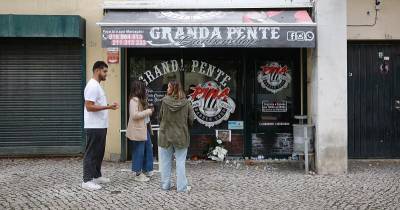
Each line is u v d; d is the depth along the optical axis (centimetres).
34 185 923
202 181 970
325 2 1040
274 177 1012
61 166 1108
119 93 1195
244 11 1146
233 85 1219
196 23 1040
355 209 768
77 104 1196
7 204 788
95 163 907
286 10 1143
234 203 802
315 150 1062
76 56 1193
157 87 1214
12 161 1166
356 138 1229
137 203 800
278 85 1217
